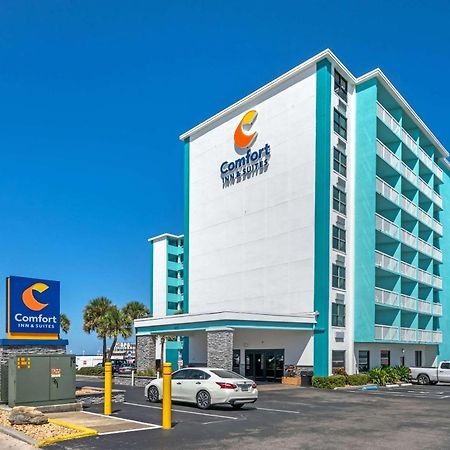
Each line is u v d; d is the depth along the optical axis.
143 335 35.47
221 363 28.56
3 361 17.36
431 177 50.72
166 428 13.66
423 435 13.16
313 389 28.81
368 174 36.84
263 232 37.66
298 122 36.16
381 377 32.62
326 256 33.22
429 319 47.75
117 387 28.83
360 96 38.22
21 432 12.64
